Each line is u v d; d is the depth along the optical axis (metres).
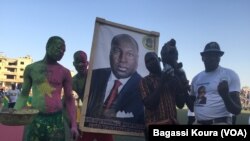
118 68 5.14
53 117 4.41
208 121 4.93
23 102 4.48
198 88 5.02
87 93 4.93
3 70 92.44
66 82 4.65
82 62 5.54
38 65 4.49
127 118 5.13
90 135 5.29
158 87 4.94
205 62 4.98
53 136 4.38
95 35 5.00
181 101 5.03
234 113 4.91
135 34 5.27
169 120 4.91
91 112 4.95
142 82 5.05
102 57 5.06
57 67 4.54
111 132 5.03
